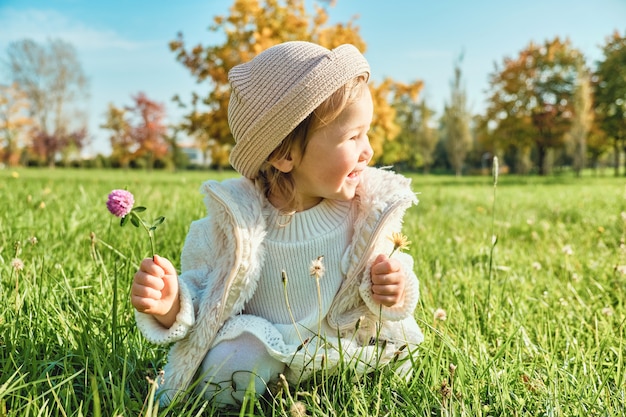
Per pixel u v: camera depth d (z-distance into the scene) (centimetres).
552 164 4947
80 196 643
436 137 5084
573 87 4200
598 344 215
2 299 223
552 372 185
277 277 190
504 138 4291
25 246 315
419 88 2067
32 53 5459
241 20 1845
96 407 141
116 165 5541
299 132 177
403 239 179
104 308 235
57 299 222
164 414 150
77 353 190
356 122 177
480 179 3222
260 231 182
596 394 168
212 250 188
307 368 176
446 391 155
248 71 181
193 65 1858
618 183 2423
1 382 171
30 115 5541
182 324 172
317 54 175
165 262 170
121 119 4962
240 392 173
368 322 191
